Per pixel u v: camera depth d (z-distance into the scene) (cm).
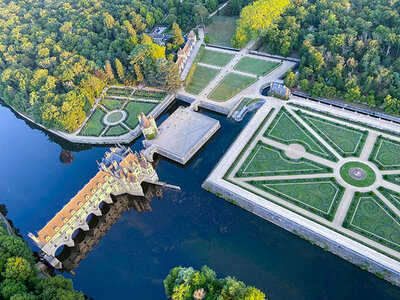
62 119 19112
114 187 15362
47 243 12962
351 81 17388
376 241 12244
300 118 17675
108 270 13125
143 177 15675
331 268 12069
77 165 18088
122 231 14325
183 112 19038
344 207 13462
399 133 15925
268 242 13075
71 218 13638
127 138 18600
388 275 11356
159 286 12425
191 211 14562
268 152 16175
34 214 15938
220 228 13762
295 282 11900
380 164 14800
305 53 19950
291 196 14138
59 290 11125
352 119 17075
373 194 13675
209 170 16250
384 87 17488
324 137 16462
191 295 10744
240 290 10525
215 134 18162
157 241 13738
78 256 13738
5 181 17850
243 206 14212
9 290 11194
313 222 13050
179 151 16688
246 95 19812
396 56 19238
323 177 14700
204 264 12775
